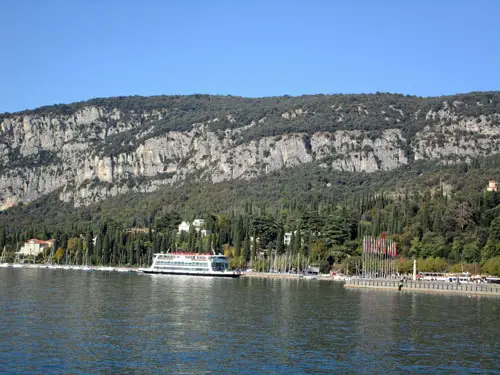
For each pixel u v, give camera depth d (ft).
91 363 367.66
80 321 490.49
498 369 372.99
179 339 431.43
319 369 364.58
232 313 549.13
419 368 371.56
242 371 357.00
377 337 453.17
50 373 347.15
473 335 467.11
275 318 525.75
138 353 391.04
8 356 376.89
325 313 562.66
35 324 472.44
